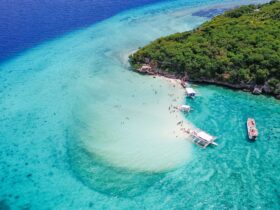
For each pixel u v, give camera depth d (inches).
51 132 2062.0
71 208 1510.8
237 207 1475.1
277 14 3075.8
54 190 1619.1
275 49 2418.8
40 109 2324.1
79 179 1675.7
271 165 1704.0
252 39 2588.6
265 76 2265.0
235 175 1649.9
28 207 1530.5
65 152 1875.0
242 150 1811.0
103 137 1961.1
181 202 1512.1
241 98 2281.0
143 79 2625.5
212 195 1541.6
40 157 1854.1
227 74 2391.7
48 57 3257.9
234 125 2007.9
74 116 2198.6
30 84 2709.2
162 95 2359.7
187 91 2304.4
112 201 1536.7
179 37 2977.4
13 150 1926.7
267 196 1526.8
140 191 1583.4
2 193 1617.9
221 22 3176.7
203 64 2452.0
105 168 1731.1
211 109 2172.7
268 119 2053.4
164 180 1637.6
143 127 2016.5
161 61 2682.1
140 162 1753.2
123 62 3002.0
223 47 2600.9
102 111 2217.0
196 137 1889.8
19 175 1731.1
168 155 1790.1
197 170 1688.0
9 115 2277.3
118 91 2460.6
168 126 2010.3
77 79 2723.9
